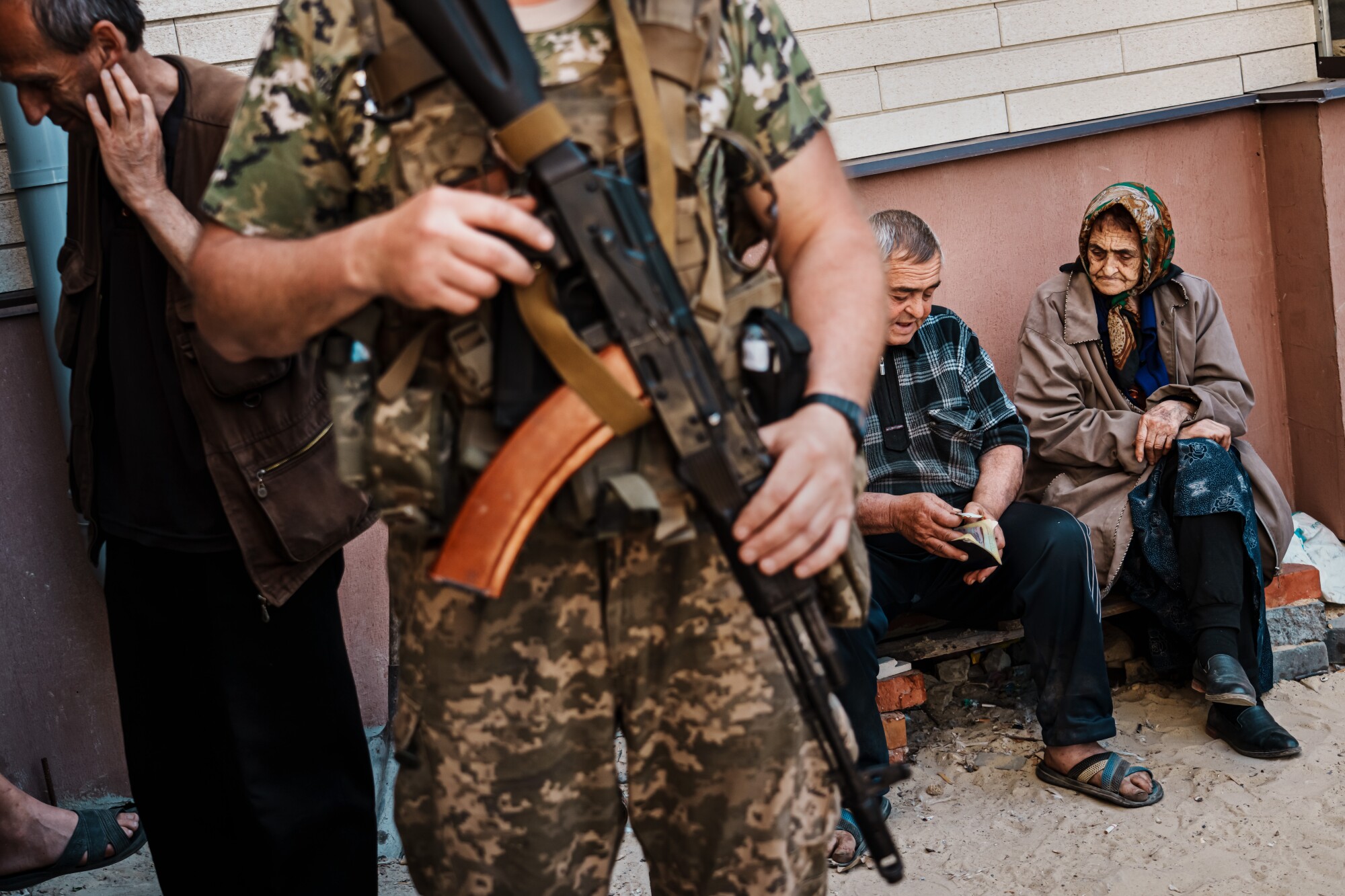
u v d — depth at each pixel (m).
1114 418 3.48
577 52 1.32
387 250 1.21
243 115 1.40
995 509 3.23
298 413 2.32
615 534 1.35
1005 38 3.84
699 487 1.31
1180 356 3.56
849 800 1.41
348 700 2.56
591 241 1.26
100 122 2.12
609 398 1.29
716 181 1.39
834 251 1.48
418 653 1.52
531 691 1.48
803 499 1.32
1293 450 4.16
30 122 2.24
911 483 3.31
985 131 3.86
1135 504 3.39
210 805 2.60
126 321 2.34
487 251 1.18
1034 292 3.78
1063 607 3.14
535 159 1.25
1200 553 3.30
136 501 2.41
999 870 2.87
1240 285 4.06
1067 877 2.82
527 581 1.45
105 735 3.37
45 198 3.03
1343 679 3.61
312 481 2.36
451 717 1.49
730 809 1.52
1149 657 3.64
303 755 2.51
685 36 1.33
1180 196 3.98
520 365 1.31
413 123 1.32
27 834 3.05
